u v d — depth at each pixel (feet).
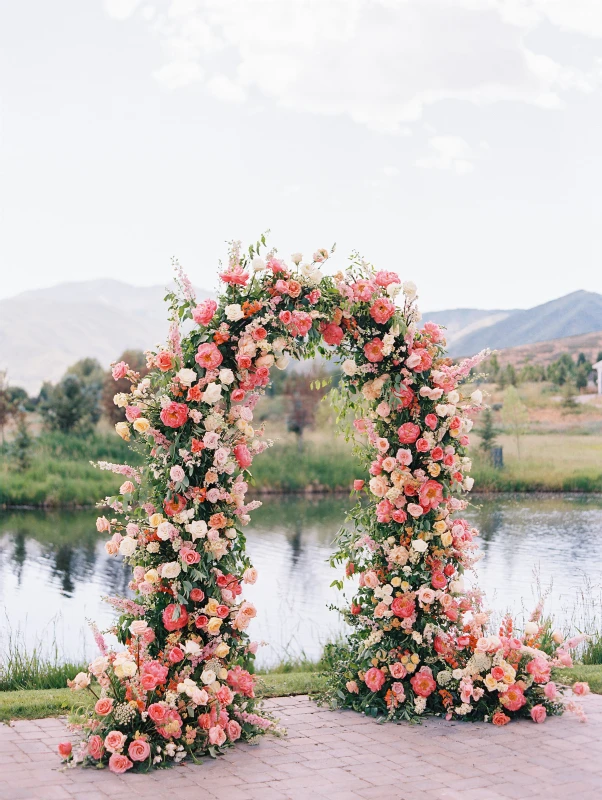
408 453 17.06
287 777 13.02
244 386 15.43
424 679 16.48
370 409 17.79
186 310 15.30
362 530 17.99
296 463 80.74
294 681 19.22
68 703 15.20
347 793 12.32
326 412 84.58
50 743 14.35
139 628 14.17
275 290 15.55
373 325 16.87
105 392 88.74
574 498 73.36
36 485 72.13
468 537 17.43
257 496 75.92
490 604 31.91
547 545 47.42
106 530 15.11
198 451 14.62
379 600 17.52
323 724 16.06
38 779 12.62
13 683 19.66
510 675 16.07
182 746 13.82
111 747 13.14
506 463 80.69
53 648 25.64
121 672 13.74
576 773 13.29
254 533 53.26
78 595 34.91
